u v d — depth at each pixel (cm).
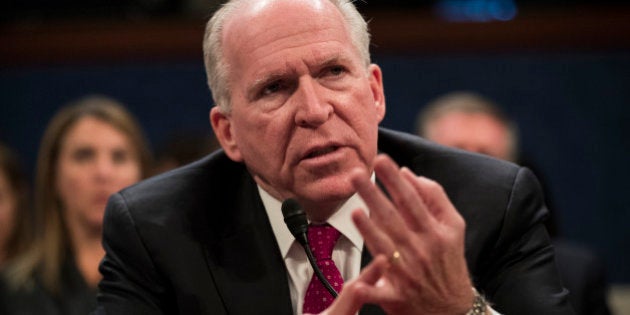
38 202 501
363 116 272
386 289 231
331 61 269
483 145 544
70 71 735
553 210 529
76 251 491
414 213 228
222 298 286
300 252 294
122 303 289
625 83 697
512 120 702
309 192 270
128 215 300
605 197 693
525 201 302
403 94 711
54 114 734
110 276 298
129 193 310
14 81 737
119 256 298
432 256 230
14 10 746
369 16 716
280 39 270
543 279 289
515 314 283
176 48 730
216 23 292
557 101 701
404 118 709
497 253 296
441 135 552
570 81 700
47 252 487
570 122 699
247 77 276
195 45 728
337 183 267
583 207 695
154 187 311
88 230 495
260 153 277
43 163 503
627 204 692
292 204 268
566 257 496
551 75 702
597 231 693
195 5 733
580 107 699
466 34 707
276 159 273
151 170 526
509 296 288
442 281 232
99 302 296
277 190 283
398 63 712
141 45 730
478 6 714
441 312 235
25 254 496
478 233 294
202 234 297
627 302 682
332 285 281
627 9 702
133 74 731
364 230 229
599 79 699
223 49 287
